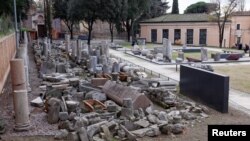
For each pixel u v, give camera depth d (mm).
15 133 9352
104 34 76062
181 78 15234
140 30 70250
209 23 59906
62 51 34094
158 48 36562
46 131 9492
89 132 8750
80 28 77125
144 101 11469
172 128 9383
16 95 9453
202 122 10625
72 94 13234
